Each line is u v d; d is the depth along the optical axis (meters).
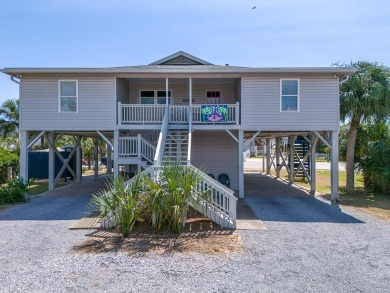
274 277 4.83
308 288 4.44
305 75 12.81
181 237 6.99
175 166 7.89
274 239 6.96
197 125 13.01
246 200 12.30
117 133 12.94
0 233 7.33
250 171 27.59
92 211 9.86
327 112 12.77
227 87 16.05
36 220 8.66
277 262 5.50
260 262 5.49
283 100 12.90
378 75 13.38
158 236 7.04
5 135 25.81
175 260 5.56
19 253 5.91
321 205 11.30
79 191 14.47
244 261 5.54
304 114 12.82
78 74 12.95
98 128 12.98
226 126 12.94
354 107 13.36
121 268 5.16
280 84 12.85
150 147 12.86
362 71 13.51
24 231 7.50
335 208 10.71
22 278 4.74
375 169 14.20
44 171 20.28
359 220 8.91
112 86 13.03
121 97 14.27
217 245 6.46
